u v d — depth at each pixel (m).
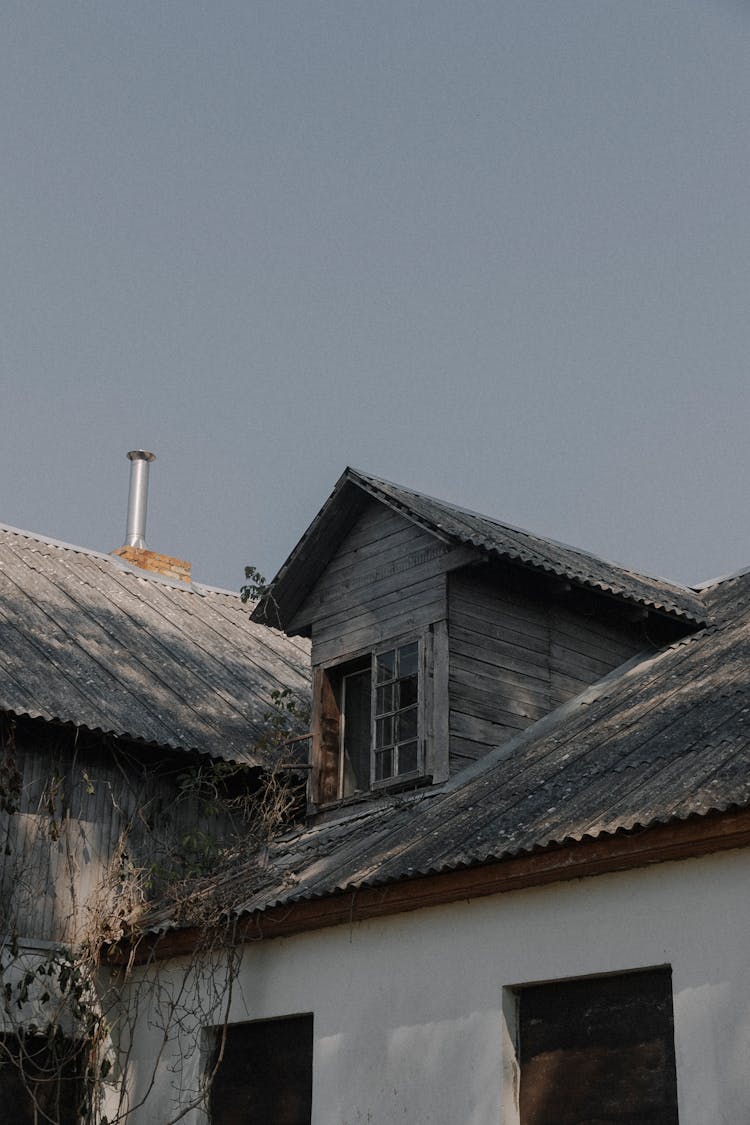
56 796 12.70
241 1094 11.14
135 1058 11.94
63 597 15.64
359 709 14.05
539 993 9.47
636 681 12.87
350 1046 10.31
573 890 9.33
